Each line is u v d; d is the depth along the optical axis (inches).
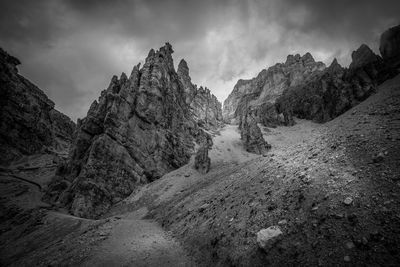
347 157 491.2
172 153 2111.2
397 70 2027.6
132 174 1731.1
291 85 3976.4
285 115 3070.9
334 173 461.1
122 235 796.0
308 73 4030.5
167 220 957.8
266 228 441.4
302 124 2812.5
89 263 590.9
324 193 422.9
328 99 2696.9
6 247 989.8
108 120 1815.9
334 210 370.9
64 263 618.5
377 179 377.1
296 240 369.4
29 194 1678.2
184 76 3991.1
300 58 4608.8
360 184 389.1
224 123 4249.5
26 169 2285.9
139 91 2209.6
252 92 5108.3
